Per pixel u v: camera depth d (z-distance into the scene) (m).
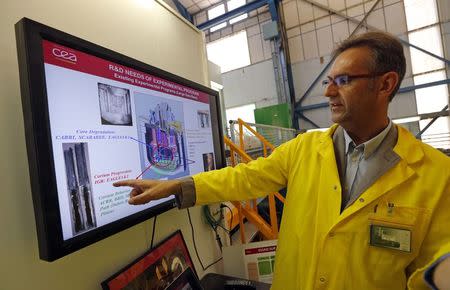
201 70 1.70
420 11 5.46
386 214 0.65
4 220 0.63
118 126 0.84
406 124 5.60
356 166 0.74
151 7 1.26
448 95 5.29
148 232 1.08
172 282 1.05
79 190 0.70
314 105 6.45
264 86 6.93
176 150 1.13
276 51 6.62
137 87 0.93
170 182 0.82
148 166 0.96
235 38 7.20
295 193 0.83
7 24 0.68
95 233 0.72
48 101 0.63
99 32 0.96
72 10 0.86
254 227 2.49
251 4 6.44
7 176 0.65
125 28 1.09
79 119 0.71
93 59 0.77
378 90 0.69
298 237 0.78
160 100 1.05
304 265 0.75
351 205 0.69
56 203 0.61
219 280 1.31
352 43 0.71
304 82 6.58
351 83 0.68
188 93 1.25
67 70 0.69
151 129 0.99
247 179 0.90
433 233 0.61
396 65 0.68
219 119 1.51
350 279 0.67
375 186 0.68
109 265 0.89
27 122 0.58
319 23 6.32
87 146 0.73
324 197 0.74
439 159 0.67
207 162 1.36
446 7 5.27
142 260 0.97
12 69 0.68
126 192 0.85
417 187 0.65
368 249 0.67
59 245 0.61
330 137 0.84
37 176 0.58
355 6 5.95
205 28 6.93
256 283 1.20
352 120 0.71
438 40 5.35
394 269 0.64
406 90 5.59
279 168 0.92
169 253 1.11
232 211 2.14
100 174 0.77
